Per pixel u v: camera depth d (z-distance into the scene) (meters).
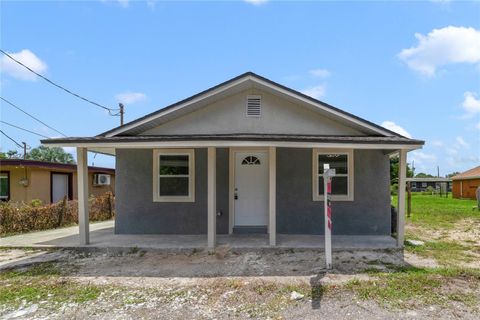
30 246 8.22
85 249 8.02
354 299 5.02
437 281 5.63
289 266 6.71
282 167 9.68
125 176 9.85
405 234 10.16
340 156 9.69
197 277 6.13
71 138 7.93
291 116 9.46
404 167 8.00
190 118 9.48
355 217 9.59
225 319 4.50
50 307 4.91
